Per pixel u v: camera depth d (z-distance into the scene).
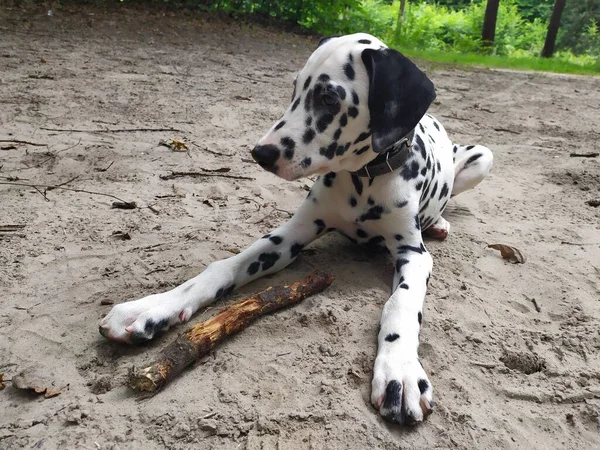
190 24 2.55
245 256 0.60
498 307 0.60
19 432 0.40
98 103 1.25
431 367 0.50
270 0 3.07
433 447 0.41
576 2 5.66
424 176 0.64
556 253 0.74
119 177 0.88
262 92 1.53
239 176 0.92
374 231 0.63
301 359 0.49
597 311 0.60
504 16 5.85
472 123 1.46
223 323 0.50
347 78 0.53
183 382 0.46
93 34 2.09
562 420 0.45
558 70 3.03
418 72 0.53
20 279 0.59
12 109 1.14
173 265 0.63
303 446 0.40
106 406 0.43
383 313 0.53
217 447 0.40
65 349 0.49
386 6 4.94
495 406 0.46
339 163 0.56
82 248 0.65
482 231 0.80
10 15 2.11
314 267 0.65
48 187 0.81
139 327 0.49
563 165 1.12
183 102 1.34
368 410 0.44
